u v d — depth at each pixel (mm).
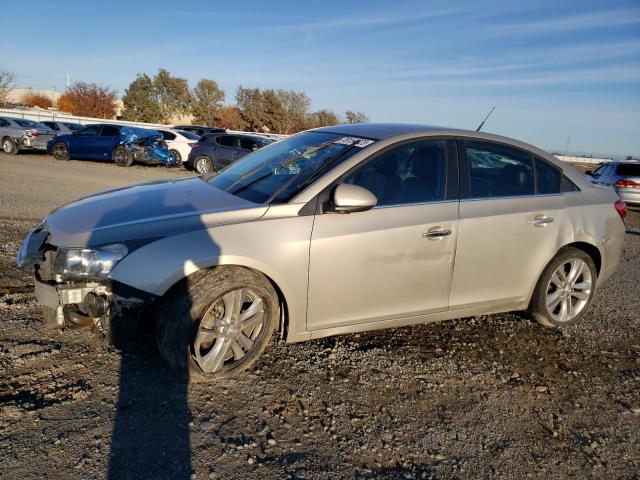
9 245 5773
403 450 2705
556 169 4359
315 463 2533
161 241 2916
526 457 2744
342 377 3375
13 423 2604
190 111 55062
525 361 3861
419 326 4344
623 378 3729
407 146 3695
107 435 2574
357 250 3332
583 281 4527
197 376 3047
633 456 2838
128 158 17859
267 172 3768
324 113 57188
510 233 3908
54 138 18125
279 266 3131
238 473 2408
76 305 2947
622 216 4680
